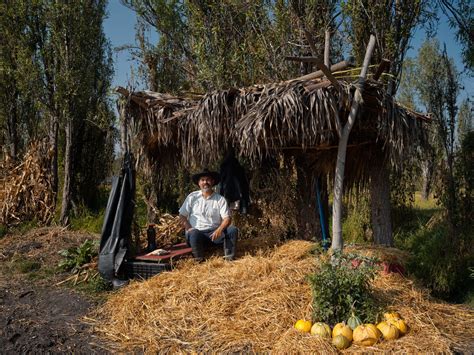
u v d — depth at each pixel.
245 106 5.59
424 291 5.25
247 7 8.41
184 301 4.75
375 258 4.70
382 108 5.22
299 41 7.88
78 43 10.55
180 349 4.13
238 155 7.21
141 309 4.79
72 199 12.24
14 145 12.35
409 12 6.69
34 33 10.84
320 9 7.93
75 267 6.53
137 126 6.25
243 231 7.23
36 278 6.46
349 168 6.50
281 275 4.93
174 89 10.19
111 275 5.78
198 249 5.77
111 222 5.96
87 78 10.98
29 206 10.51
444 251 6.83
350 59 7.22
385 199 6.36
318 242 5.94
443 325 4.57
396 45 6.66
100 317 4.93
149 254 6.02
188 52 10.20
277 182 6.95
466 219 7.00
